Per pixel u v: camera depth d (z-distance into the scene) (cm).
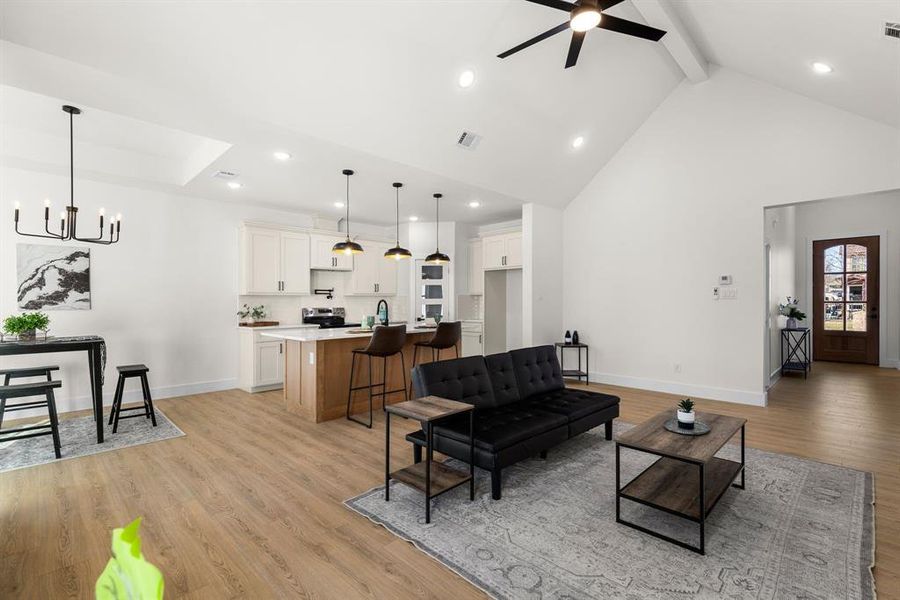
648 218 579
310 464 331
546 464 330
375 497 277
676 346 555
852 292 787
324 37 303
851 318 788
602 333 627
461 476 272
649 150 577
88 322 489
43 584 198
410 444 377
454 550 221
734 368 511
